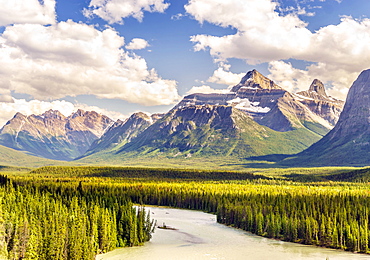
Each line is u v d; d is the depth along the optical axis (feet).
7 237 517.55
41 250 525.34
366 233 652.89
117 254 606.55
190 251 625.41
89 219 630.33
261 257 594.24
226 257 591.78
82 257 552.41
